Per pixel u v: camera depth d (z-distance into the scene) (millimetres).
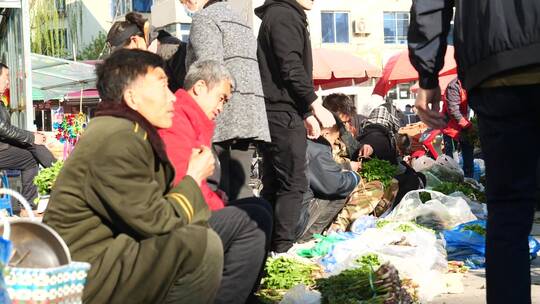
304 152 6418
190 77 4703
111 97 3398
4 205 8836
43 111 28922
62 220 3242
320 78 21469
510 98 3268
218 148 5930
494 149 3357
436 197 7660
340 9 39562
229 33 5844
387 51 40312
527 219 3338
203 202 3496
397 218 7445
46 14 26703
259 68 6477
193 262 3309
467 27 3387
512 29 3189
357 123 9914
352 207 7727
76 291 2836
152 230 3250
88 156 3229
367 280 4977
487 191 3410
